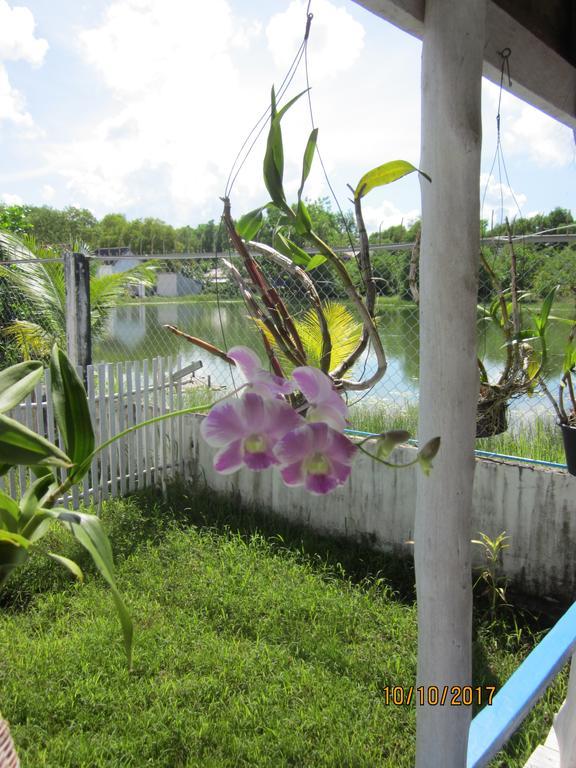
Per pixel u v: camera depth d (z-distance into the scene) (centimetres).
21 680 254
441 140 121
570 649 170
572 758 163
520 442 403
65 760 216
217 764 212
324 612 311
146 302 673
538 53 185
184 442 500
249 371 84
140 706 245
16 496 425
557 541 337
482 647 289
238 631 298
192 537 398
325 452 78
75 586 337
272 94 106
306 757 218
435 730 137
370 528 401
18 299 765
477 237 124
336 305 288
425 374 129
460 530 130
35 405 442
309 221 113
